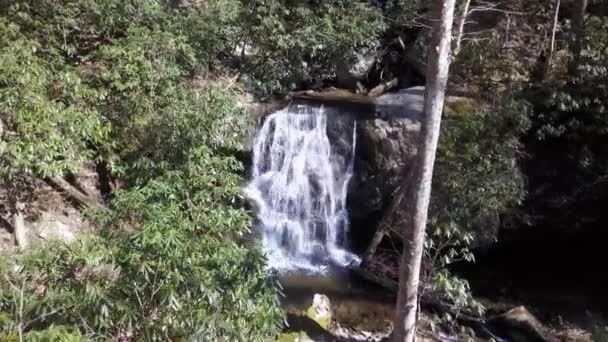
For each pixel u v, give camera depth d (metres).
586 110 8.70
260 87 10.26
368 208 9.62
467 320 7.49
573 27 9.34
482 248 9.39
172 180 5.36
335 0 10.39
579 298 8.66
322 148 9.97
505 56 9.86
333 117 9.95
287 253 9.51
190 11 9.76
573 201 9.25
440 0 4.89
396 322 5.50
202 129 6.68
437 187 7.01
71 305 3.74
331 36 10.11
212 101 7.32
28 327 3.65
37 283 3.97
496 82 9.53
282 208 9.92
